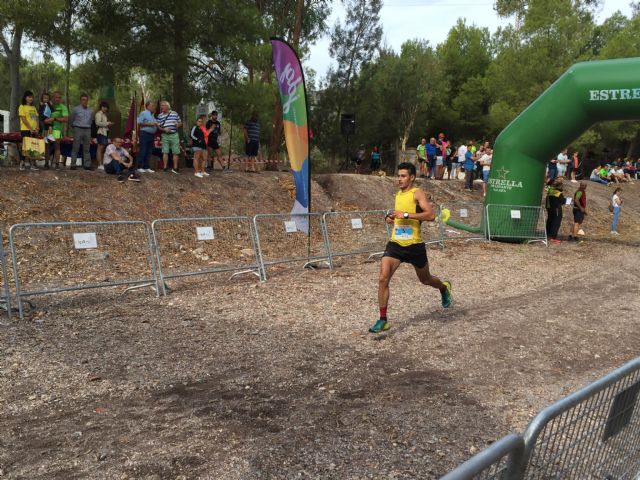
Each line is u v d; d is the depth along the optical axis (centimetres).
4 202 925
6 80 3089
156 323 593
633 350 546
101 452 319
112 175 1166
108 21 1471
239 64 1594
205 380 436
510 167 1345
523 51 2716
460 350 517
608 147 4009
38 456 314
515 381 449
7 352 486
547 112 1275
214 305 674
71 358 477
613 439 207
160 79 1862
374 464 310
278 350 509
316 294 736
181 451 321
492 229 1348
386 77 2864
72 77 1681
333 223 1052
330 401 398
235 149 3070
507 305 700
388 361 486
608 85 1182
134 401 394
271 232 1012
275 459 313
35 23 1160
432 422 367
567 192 2247
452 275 895
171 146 1283
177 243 925
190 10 1377
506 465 148
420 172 2048
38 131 1107
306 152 927
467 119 3844
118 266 760
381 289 565
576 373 475
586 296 776
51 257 766
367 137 2591
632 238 1639
